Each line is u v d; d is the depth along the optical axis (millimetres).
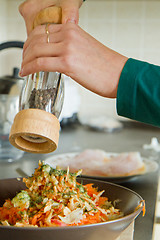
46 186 625
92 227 498
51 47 564
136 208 606
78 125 2146
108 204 692
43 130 555
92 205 637
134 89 599
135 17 2414
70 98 2045
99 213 620
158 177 1082
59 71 576
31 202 624
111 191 720
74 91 2088
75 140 1702
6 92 1248
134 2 2396
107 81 608
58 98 602
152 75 595
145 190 953
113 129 1981
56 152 1415
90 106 2521
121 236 636
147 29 2416
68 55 562
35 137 586
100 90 615
